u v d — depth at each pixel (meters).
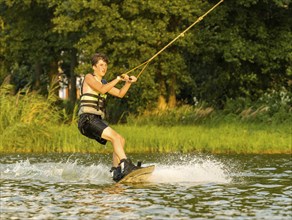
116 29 58.53
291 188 22.83
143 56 58.19
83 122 25.19
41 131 43.97
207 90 65.44
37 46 70.62
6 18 72.19
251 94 64.81
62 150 43.03
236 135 45.41
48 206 19.11
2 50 72.62
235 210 18.47
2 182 24.47
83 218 17.33
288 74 61.00
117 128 47.31
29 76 83.69
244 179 25.42
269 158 36.72
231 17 61.97
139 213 17.98
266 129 49.19
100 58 25.28
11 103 46.16
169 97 63.56
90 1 58.44
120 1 60.00
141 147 42.78
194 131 46.56
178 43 58.75
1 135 43.94
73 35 69.81
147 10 59.12
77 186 23.41
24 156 37.91
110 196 20.97
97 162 33.19
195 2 58.97
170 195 21.17
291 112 56.03
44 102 47.16
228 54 59.28
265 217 17.44
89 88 25.23
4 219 17.23
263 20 62.78
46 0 65.56
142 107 60.84
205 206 19.06
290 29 63.59
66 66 84.94
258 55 60.38
